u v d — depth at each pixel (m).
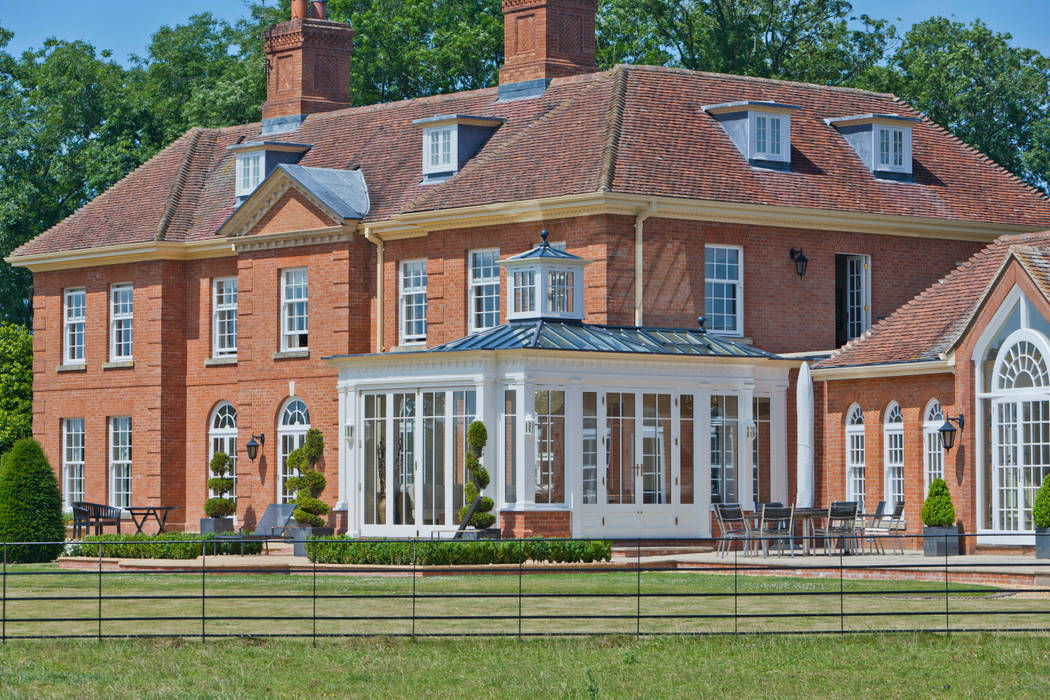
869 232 48.91
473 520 39.72
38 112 73.06
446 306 48.38
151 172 59.94
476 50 69.12
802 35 71.88
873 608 29.86
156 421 55.97
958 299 42.75
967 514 39.28
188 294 56.31
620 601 31.27
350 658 25.53
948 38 70.56
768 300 47.22
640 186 45.06
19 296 71.00
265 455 52.88
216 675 24.33
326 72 58.69
